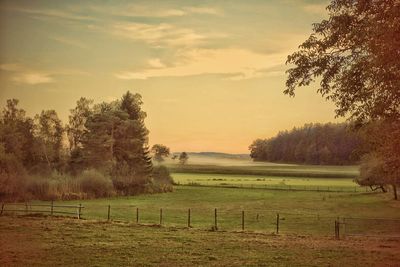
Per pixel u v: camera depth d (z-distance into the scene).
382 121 14.27
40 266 12.64
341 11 14.48
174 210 34.69
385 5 12.25
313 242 17.52
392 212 32.44
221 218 30.02
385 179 36.47
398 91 12.71
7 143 43.19
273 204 40.06
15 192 41.38
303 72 15.16
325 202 40.69
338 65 14.80
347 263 13.28
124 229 20.45
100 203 40.12
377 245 16.78
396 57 11.89
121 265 12.87
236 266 12.80
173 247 15.82
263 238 18.48
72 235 18.31
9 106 41.84
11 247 15.47
